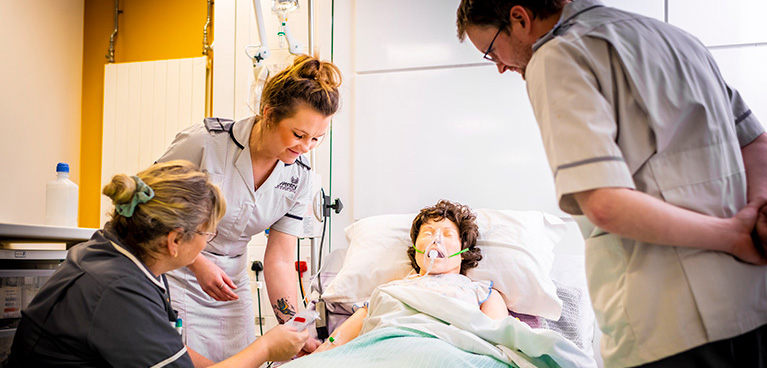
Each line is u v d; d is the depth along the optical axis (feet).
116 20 11.30
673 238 2.76
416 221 7.02
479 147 8.46
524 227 7.23
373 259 7.18
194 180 4.09
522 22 3.59
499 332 5.09
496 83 8.46
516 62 3.84
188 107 10.68
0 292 5.96
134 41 11.29
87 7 11.58
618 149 2.86
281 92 5.17
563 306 6.79
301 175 6.33
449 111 8.62
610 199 2.74
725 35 7.50
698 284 2.89
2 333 5.87
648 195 2.79
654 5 7.74
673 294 2.94
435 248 6.46
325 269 8.01
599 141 2.82
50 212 7.29
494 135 8.43
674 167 3.02
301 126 5.20
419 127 8.71
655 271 3.00
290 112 5.15
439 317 5.37
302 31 8.00
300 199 6.48
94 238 4.15
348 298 6.91
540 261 6.88
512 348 5.08
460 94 8.59
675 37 3.25
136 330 3.75
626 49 3.07
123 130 10.91
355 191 8.87
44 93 10.62
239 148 5.77
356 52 9.00
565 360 4.73
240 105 8.75
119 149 10.90
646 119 3.03
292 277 6.44
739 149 3.20
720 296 2.87
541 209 8.20
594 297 3.34
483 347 4.86
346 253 8.07
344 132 8.97
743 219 2.89
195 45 11.00
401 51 8.83
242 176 5.76
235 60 8.80
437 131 8.64
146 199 3.87
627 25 3.20
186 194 3.98
